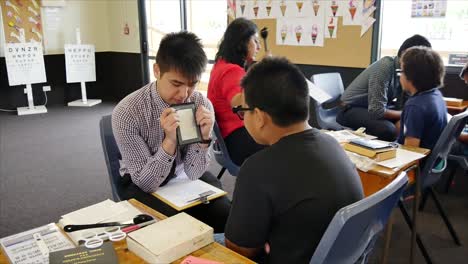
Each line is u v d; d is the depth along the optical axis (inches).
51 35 256.1
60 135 190.2
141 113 62.4
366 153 70.9
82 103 262.1
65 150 166.7
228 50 96.2
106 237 42.1
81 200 118.6
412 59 80.9
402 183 42.4
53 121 219.8
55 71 261.7
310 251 40.1
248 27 95.1
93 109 252.7
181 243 38.7
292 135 41.3
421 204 110.0
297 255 40.1
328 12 156.3
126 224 44.8
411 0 140.4
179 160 66.4
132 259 38.6
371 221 40.8
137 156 61.2
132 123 61.5
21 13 241.6
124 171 66.4
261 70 41.8
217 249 40.4
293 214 39.2
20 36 243.0
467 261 87.4
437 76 80.2
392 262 86.6
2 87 242.8
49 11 252.4
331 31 157.0
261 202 39.7
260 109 41.5
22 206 114.4
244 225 40.7
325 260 36.9
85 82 277.3
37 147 170.7
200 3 222.8
